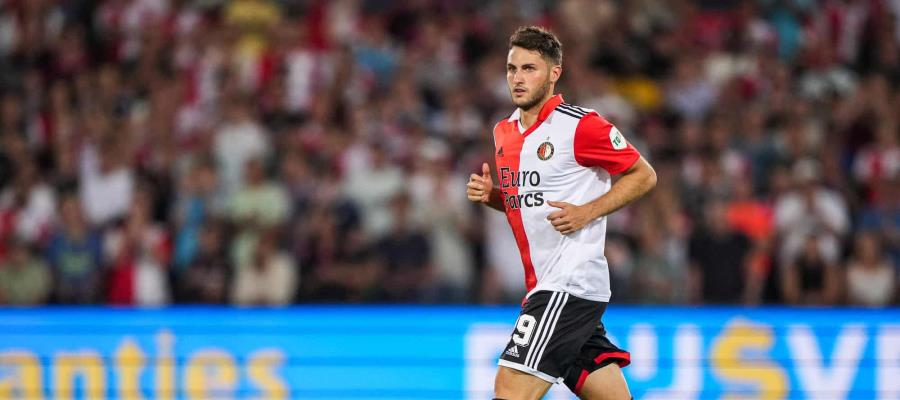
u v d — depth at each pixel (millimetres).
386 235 34500
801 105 40906
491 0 47594
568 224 16453
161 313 29297
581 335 16984
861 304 34000
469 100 40750
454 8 47500
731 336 28828
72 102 43094
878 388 28766
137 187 37188
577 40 43844
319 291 34094
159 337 29188
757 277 33656
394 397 28922
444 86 42406
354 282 33938
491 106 40719
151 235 35156
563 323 16891
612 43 44344
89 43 46281
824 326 28875
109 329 29250
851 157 40406
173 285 34938
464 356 28984
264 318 29219
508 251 34469
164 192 37688
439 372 28953
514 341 17031
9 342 29203
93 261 35250
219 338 29172
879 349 28875
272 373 29062
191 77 43250
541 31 17000
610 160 16688
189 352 29156
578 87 40812
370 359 29047
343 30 46062
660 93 43719
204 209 36438
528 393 16891
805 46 46344
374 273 33906
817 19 47594
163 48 44844
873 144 40469
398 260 34031
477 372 28953
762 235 35094
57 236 35375
